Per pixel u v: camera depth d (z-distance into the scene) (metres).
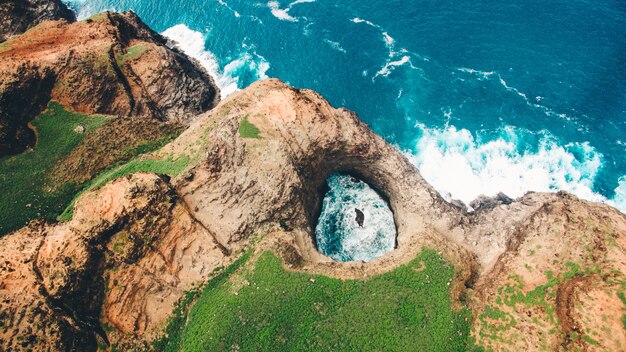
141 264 49.50
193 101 79.69
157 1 109.94
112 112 68.94
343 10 99.88
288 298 50.44
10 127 59.97
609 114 75.12
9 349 39.38
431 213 61.38
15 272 44.34
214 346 46.66
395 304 50.28
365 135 65.38
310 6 101.94
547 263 49.75
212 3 106.31
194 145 58.44
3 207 55.97
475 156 73.12
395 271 54.03
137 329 47.62
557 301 46.34
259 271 52.28
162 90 75.69
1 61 62.44
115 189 50.25
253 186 56.91
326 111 63.91
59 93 65.31
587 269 47.09
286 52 92.94
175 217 52.31
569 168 70.12
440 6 97.44
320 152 63.44
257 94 63.69
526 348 45.00
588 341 42.25
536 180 70.00
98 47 70.62
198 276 52.00
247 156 57.81
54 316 42.34
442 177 71.88
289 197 58.34
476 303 50.66
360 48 90.94
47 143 62.09
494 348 46.44
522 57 84.81
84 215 48.38
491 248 57.41
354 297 51.28
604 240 48.53
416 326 48.47
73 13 108.81
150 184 51.16
